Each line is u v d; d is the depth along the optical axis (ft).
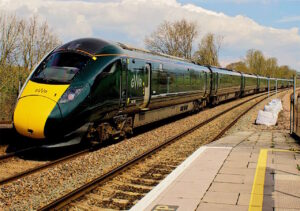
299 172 24.86
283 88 281.74
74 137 32.83
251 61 323.37
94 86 33.88
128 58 40.11
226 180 23.11
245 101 117.80
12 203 20.58
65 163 29.71
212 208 17.89
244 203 18.52
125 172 27.63
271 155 31.09
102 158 31.99
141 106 45.14
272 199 19.10
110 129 38.29
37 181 24.72
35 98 31.53
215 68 93.35
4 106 58.23
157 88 48.88
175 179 23.50
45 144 32.12
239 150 33.60
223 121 61.26
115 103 37.45
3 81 67.21
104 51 36.52
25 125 31.22
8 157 32.22
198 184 22.30
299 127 46.68
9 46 74.13
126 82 39.68
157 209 17.89
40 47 90.22
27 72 79.20
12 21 75.15
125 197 21.91
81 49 35.32
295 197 19.38
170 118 66.33
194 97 70.33
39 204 20.44
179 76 58.85
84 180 25.22
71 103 31.68
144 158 32.07
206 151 33.22
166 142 38.52
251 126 56.13
